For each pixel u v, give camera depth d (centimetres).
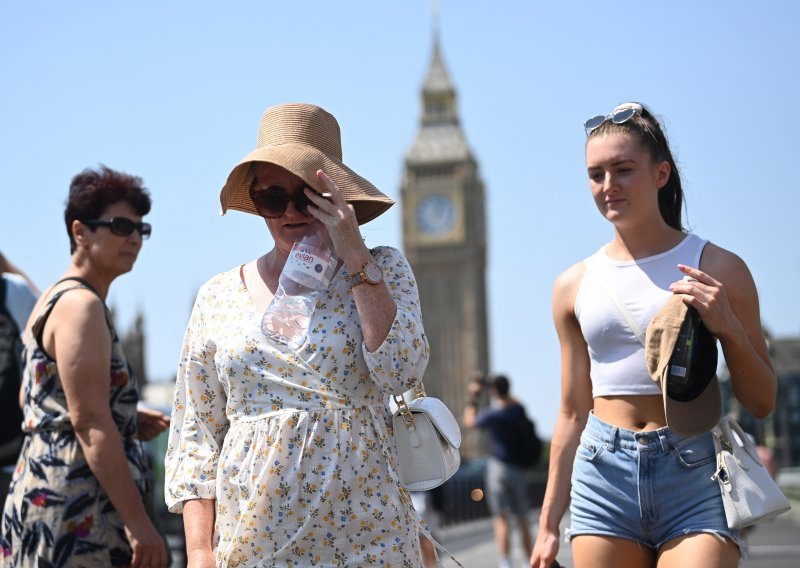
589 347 735
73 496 770
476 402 2269
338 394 609
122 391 805
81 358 768
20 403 844
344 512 602
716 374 693
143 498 809
